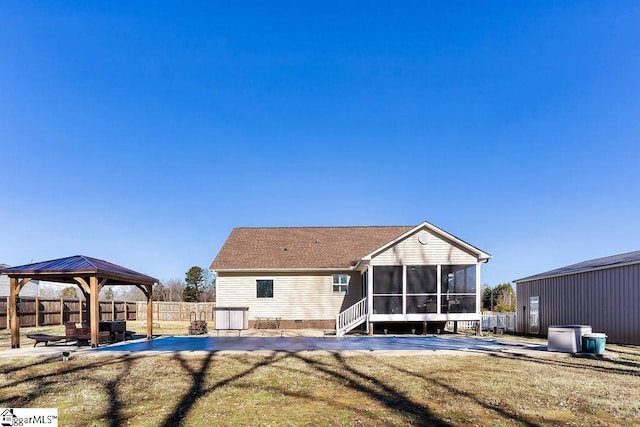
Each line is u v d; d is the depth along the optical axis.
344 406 6.73
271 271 22.42
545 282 21.47
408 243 19.08
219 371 9.59
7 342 15.94
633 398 7.24
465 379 8.72
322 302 22.31
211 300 50.03
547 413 6.39
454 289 20.02
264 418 6.13
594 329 17.55
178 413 6.36
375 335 18.36
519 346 13.98
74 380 8.70
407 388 7.92
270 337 17.44
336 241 25.27
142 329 23.36
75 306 27.80
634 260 15.38
